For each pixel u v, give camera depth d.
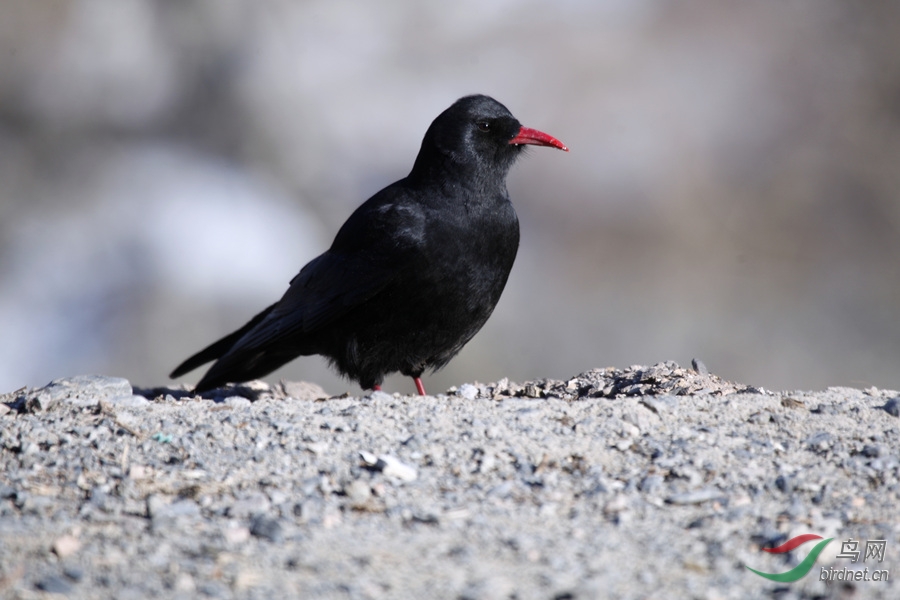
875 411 6.50
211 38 28.48
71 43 27.72
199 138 28.00
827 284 25.19
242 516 5.10
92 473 5.61
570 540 4.88
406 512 5.14
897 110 29.80
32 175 26.36
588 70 29.88
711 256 26.16
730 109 29.44
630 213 27.03
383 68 29.75
